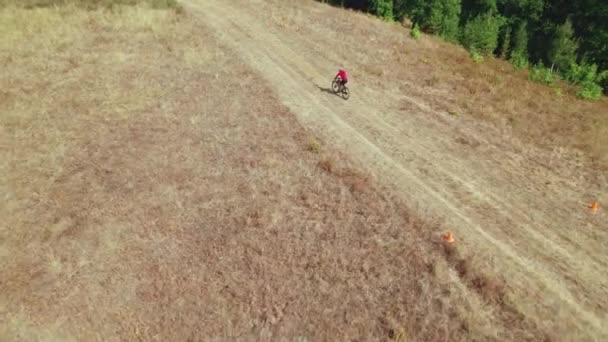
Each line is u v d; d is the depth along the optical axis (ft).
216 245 41.11
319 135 60.13
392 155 57.88
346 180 50.65
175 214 44.29
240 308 35.70
